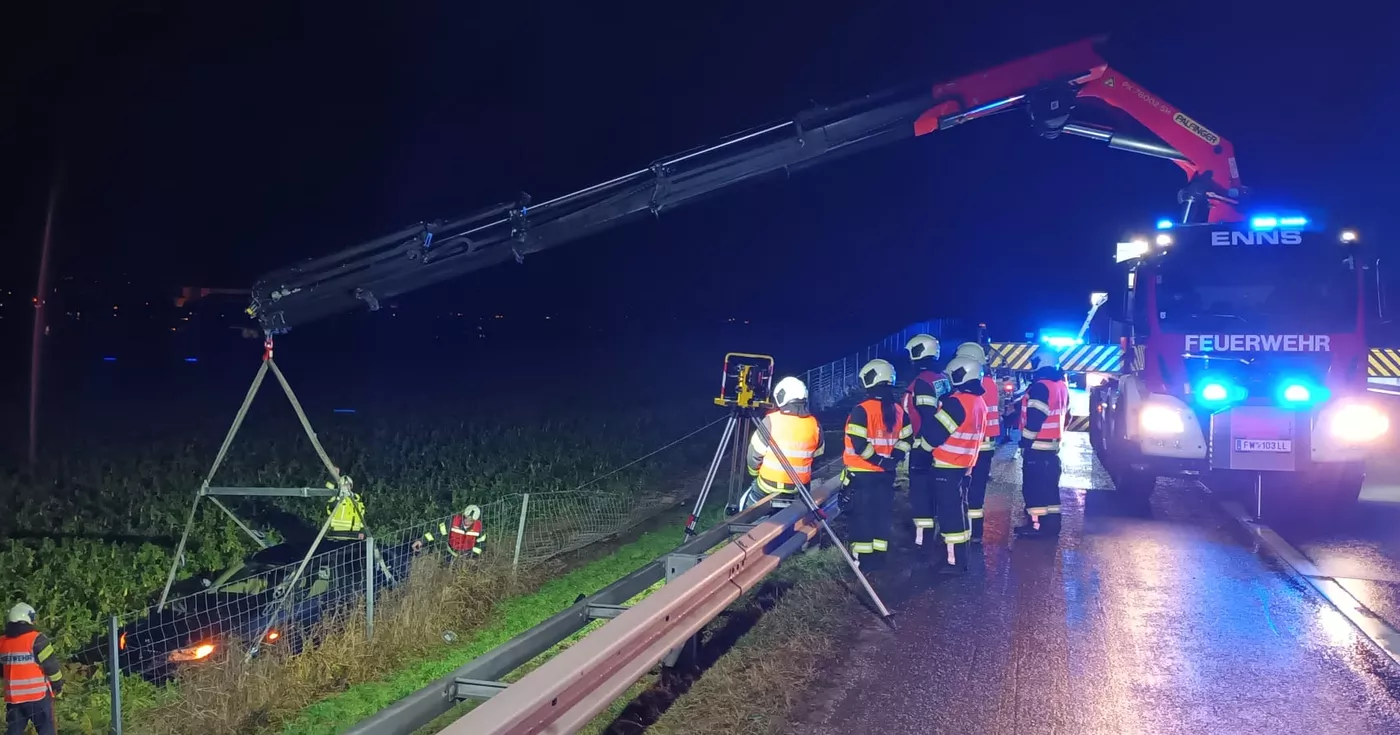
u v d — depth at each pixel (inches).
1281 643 292.2
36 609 359.6
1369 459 629.0
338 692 274.5
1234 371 475.2
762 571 300.5
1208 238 495.5
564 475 607.8
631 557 415.2
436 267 341.4
